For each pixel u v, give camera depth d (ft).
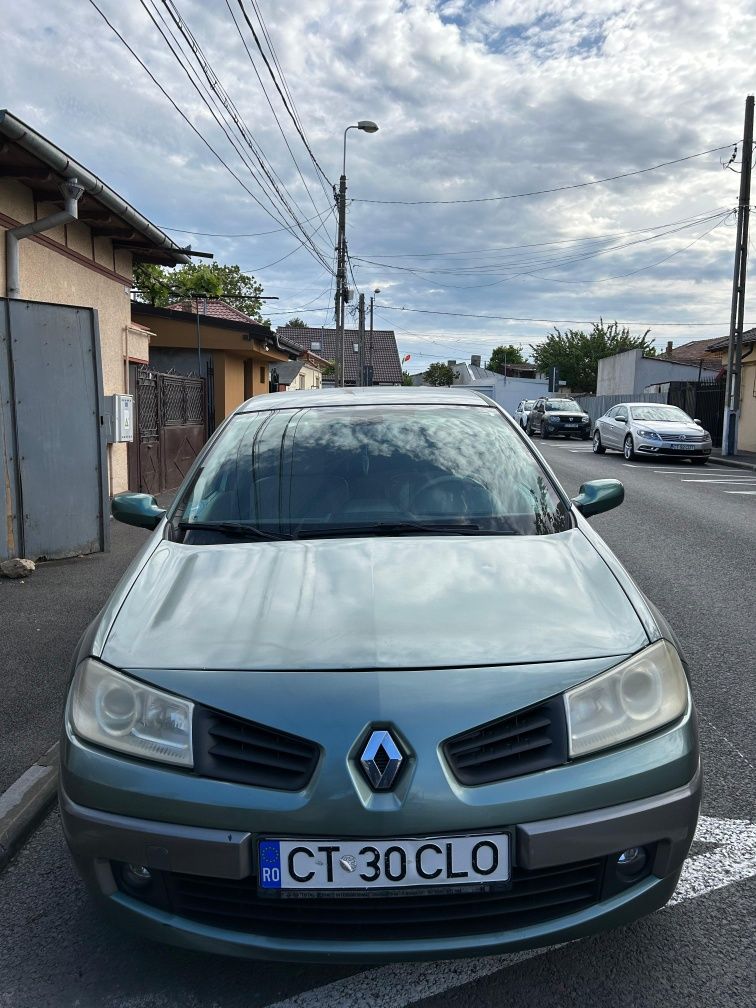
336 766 5.86
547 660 6.48
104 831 6.12
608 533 27.84
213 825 5.92
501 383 201.16
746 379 68.28
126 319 34.94
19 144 19.97
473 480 9.79
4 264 23.41
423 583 7.48
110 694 6.51
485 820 5.83
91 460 22.52
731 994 6.55
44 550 21.77
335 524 9.08
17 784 9.96
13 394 20.61
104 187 24.84
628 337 195.11
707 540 26.53
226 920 6.15
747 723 11.80
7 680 13.53
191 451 45.11
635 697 6.47
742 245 61.46
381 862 5.81
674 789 6.29
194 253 35.86
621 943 7.22
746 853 8.53
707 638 15.78
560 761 6.07
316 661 6.40
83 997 6.68
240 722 6.13
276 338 57.72
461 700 6.10
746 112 60.23
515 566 7.88
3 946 7.33
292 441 10.60
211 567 8.08
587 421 95.20
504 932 5.99
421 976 6.88
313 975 6.92
